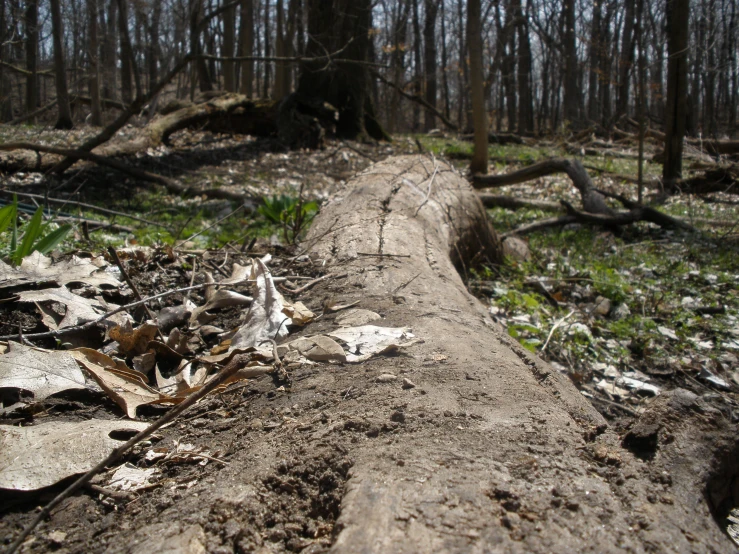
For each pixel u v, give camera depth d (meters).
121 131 18.14
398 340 2.58
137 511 1.61
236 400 2.28
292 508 1.52
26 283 3.09
